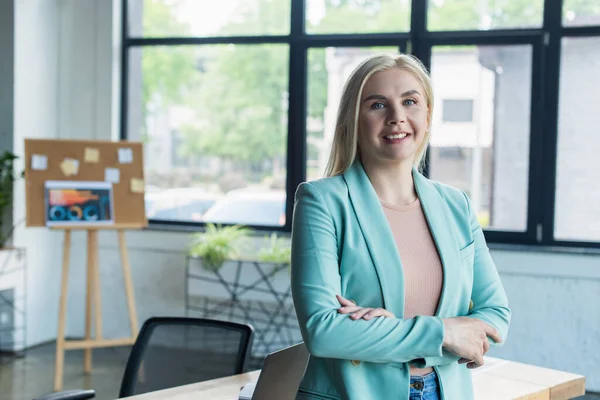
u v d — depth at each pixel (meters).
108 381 4.92
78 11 5.86
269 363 1.52
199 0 5.74
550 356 4.96
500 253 5.00
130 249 5.86
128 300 5.06
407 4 5.31
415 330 1.41
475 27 5.17
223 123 5.74
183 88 5.82
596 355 4.87
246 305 5.54
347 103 1.55
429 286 1.51
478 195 5.23
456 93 5.23
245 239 5.51
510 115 5.14
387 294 1.46
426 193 1.58
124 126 5.94
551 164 5.06
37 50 5.62
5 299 5.54
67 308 6.00
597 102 4.97
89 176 5.00
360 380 1.46
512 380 2.44
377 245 1.49
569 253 4.88
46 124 5.75
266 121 5.64
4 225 5.46
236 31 5.67
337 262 1.50
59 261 5.94
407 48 5.29
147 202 5.96
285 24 5.56
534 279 4.96
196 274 5.38
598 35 4.93
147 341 2.55
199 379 2.52
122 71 5.94
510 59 5.11
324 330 1.40
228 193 5.76
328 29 5.48
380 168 1.56
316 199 1.51
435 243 1.54
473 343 1.46
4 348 5.54
